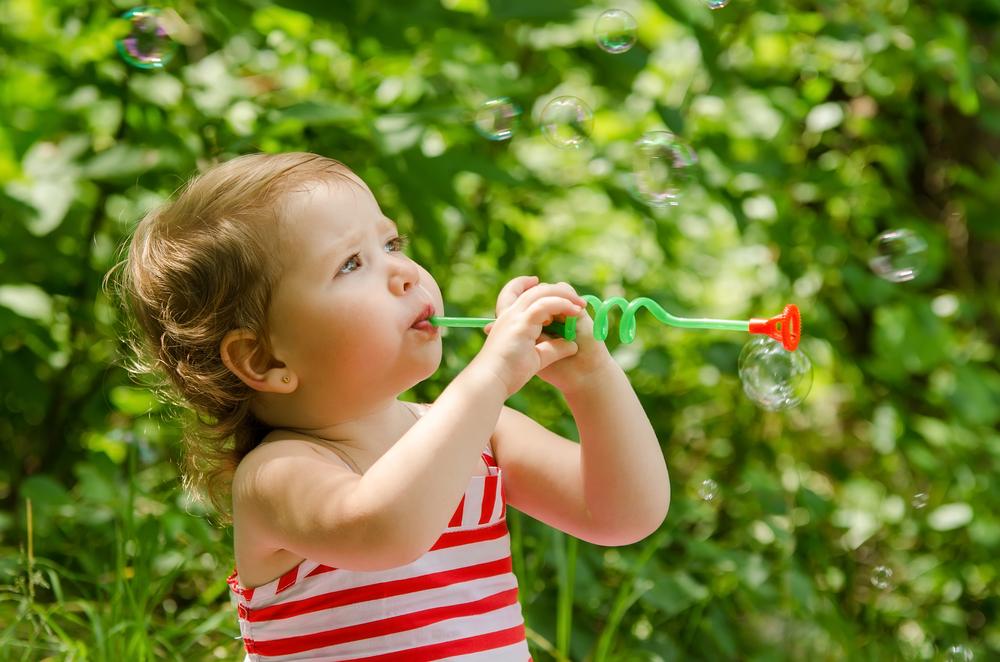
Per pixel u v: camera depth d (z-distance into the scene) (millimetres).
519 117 3182
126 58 2580
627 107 3684
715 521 3383
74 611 2721
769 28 3615
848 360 3648
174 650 2398
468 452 1416
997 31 3971
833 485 3717
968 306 3785
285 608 1562
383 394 1573
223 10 2902
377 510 1379
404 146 2627
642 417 1675
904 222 3732
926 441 3594
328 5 2850
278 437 1600
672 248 3338
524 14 2932
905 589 3428
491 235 3459
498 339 1499
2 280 3156
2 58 3119
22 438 3385
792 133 3875
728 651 2846
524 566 2875
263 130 2799
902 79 3785
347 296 1531
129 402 3215
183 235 1605
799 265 3586
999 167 4008
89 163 2871
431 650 1538
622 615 2914
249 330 1558
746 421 3684
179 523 2639
